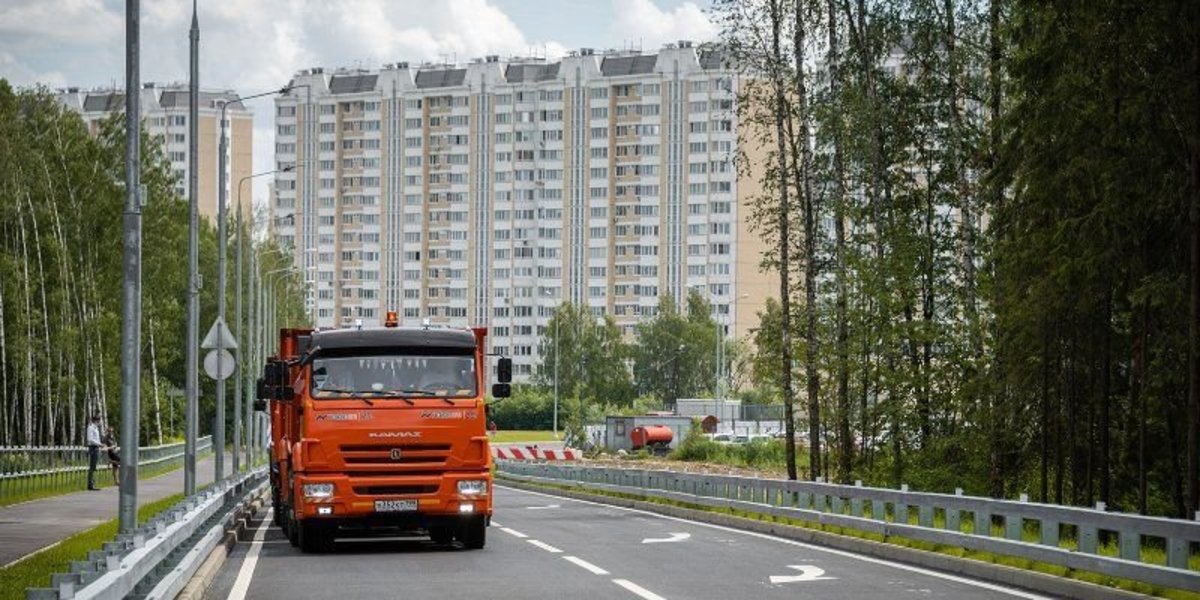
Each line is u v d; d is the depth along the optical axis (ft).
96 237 292.81
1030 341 125.29
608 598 60.75
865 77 164.66
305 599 60.44
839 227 167.22
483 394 86.63
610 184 574.15
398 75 603.67
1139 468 117.50
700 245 561.02
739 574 71.77
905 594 62.90
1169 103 94.43
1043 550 67.05
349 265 609.83
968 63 154.40
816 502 100.53
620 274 573.74
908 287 158.92
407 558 81.56
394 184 604.08
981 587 66.23
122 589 42.14
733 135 553.64
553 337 555.69
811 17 163.22
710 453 323.37
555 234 582.35
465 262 593.83
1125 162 100.68
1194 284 95.20
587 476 176.96
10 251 279.90
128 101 69.41
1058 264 108.88
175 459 262.67
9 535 91.76
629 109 570.46
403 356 85.92
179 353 401.90
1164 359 107.34
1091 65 97.91
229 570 74.13
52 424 268.21
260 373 275.39
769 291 562.66
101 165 293.64
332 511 83.71
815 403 162.30
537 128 582.35
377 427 84.38
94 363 292.81
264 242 485.15
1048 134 106.01
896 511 86.43
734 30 162.40
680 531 106.52
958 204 163.02
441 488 84.79
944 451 156.35
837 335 160.86
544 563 77.97
